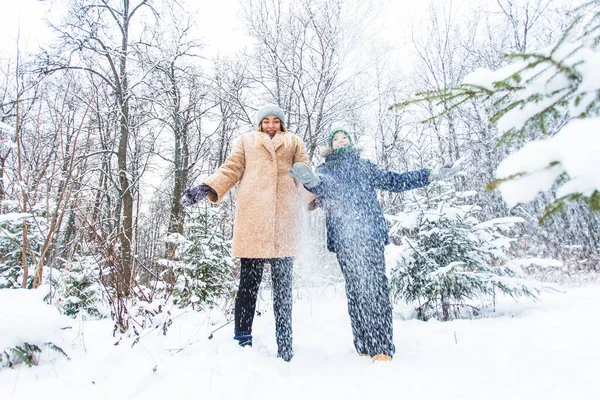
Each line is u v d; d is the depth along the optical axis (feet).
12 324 4.64
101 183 28.22
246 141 7.31
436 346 6.68
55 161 8.31
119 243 8.41
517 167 2.18
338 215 6.97
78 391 4.12
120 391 4.16
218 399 4.12
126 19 32.07
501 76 2.78
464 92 3.06
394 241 13.78
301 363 5.96
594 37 2.35
